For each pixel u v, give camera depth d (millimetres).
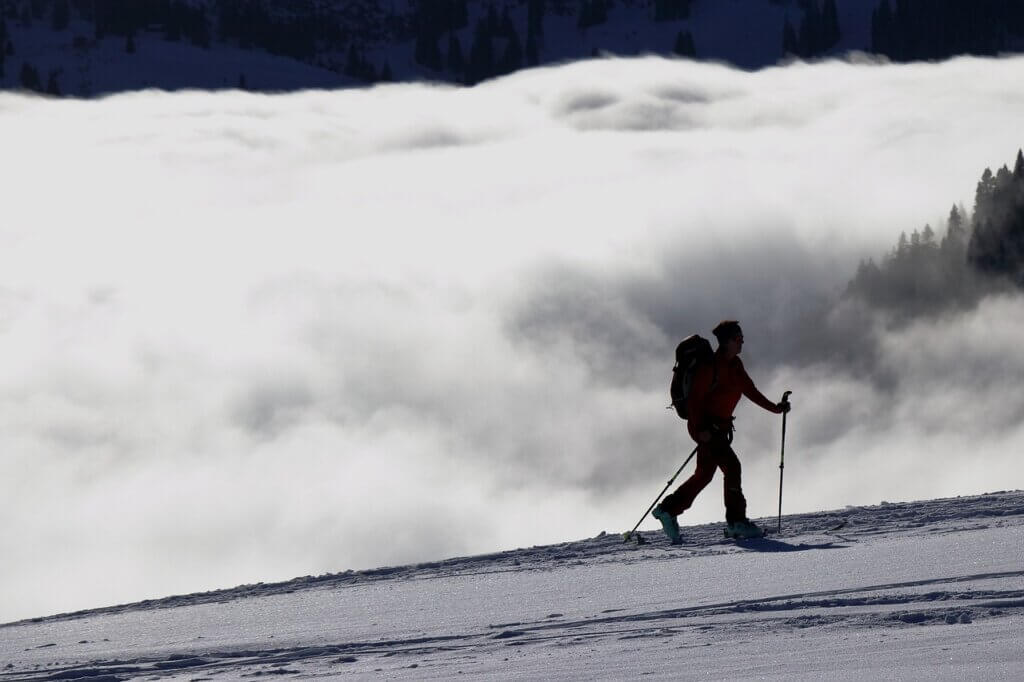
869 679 11594
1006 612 15078
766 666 12875
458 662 15297
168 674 16625
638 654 14484
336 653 17484
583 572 25391
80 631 23859
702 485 32656
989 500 33375
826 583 19234
